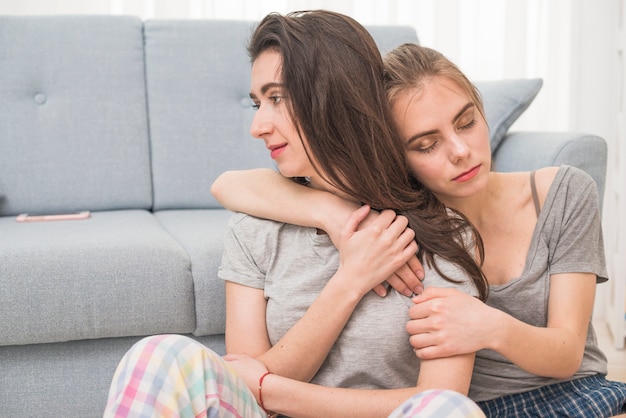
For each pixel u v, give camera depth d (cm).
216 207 236
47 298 163
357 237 121
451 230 123
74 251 167
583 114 302
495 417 131
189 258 173
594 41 299
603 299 296
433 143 122
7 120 222
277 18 124
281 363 122
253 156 236
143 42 236
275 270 132
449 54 298
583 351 129
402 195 124
